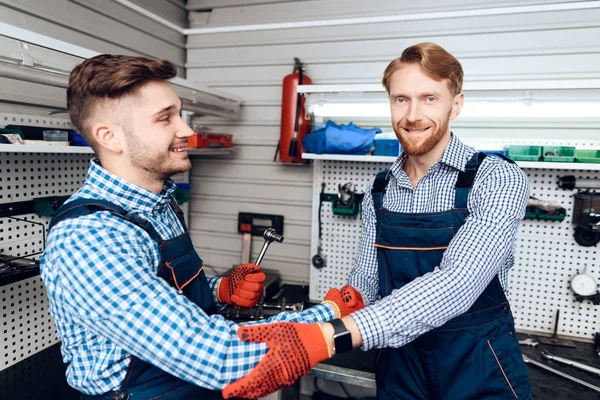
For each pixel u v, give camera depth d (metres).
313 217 2.13
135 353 0.80
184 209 2.54
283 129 2.17
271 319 0.92
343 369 1.52
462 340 1.10
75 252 0.80
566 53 1.86
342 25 2.17
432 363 1.15
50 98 1.55
